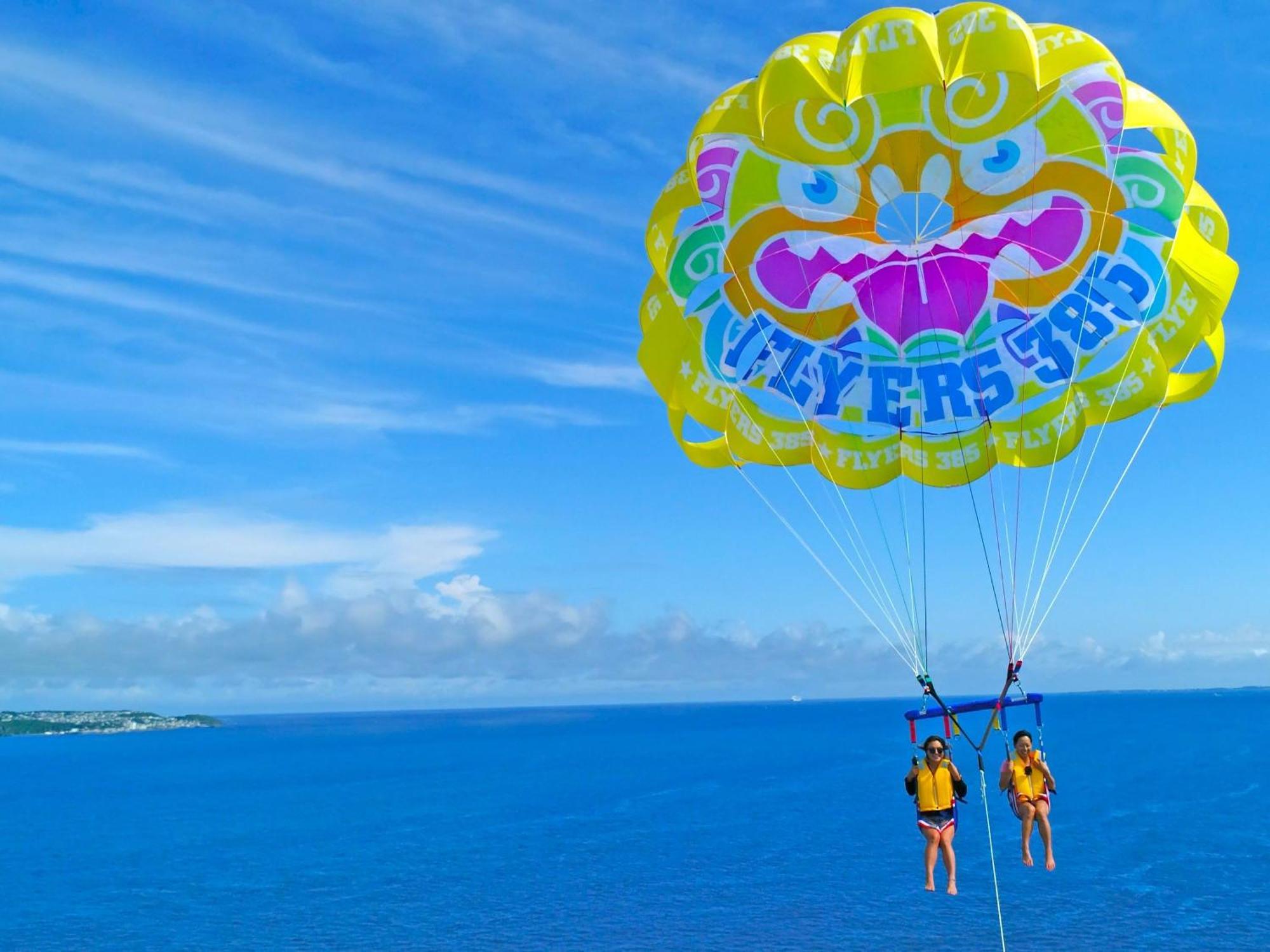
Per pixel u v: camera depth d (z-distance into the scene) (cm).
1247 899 4625
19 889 5534
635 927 4441
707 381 1636
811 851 6066
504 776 11869
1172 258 1515
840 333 1633
